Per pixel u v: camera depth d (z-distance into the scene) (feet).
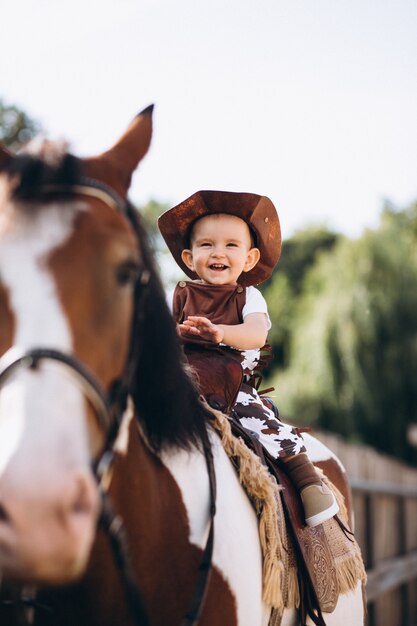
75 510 4.41
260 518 7.22
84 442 4.67
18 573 4.30
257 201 8.66
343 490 10.48
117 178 5.89
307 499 8.01
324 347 47.65
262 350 8.82
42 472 4.27
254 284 9.52
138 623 5.64
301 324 51.49
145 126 6.28
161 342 6.21
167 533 6.36
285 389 47.93
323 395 47.21
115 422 5.41
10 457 4.31
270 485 7.35
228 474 7.13
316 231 73.00
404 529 31.07
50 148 5.43
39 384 4.62
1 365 4.73
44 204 5.12
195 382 7.25
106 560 5.92
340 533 8.88
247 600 6.69
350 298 48.55
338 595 8.24
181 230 8.95
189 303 8.38
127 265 5.27
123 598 6.04
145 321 6.15
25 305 4.80
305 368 47.91
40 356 4.68
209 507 6.66
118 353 5.25
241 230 8.68
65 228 5.05
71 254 4.98
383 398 48.57
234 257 8.55
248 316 8.23
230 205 8.67
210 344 7.82
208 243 8.65
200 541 6.50
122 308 5.23
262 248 9.05
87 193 5.36
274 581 7.06
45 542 4.23
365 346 48.06
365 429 49.16
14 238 4.97
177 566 6.34
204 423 6.92
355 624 8.90
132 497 6.12
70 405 4.66
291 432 8.25
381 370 48.49
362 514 25.22
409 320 49.52
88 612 5.98
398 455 49.78
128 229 5.42
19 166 5.24
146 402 6.36
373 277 50.24
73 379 4.75
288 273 69.62
